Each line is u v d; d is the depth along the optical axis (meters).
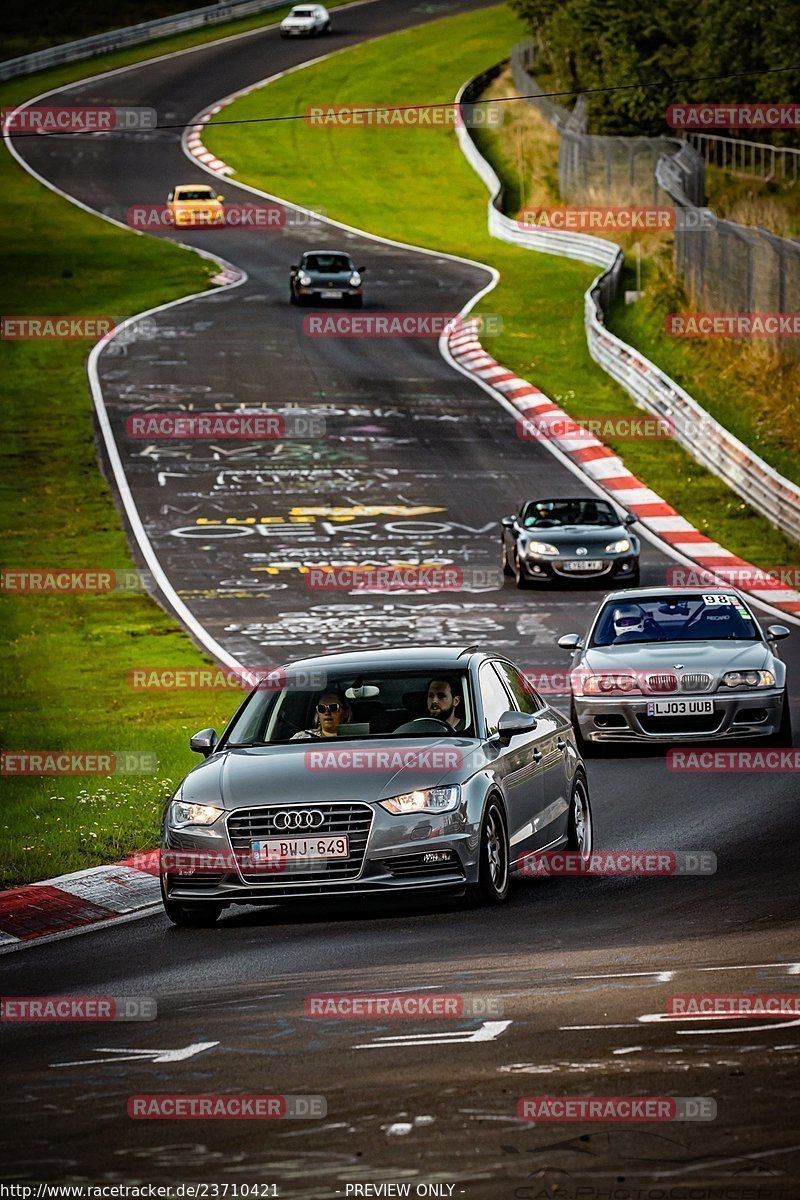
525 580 106.81
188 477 141.50
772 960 31.75
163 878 40.38
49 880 45.31
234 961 35.88
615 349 170.75
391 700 43.41
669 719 61.78
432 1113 22.56
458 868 39.22
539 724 45.53
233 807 39.44
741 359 163.50
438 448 150.25
